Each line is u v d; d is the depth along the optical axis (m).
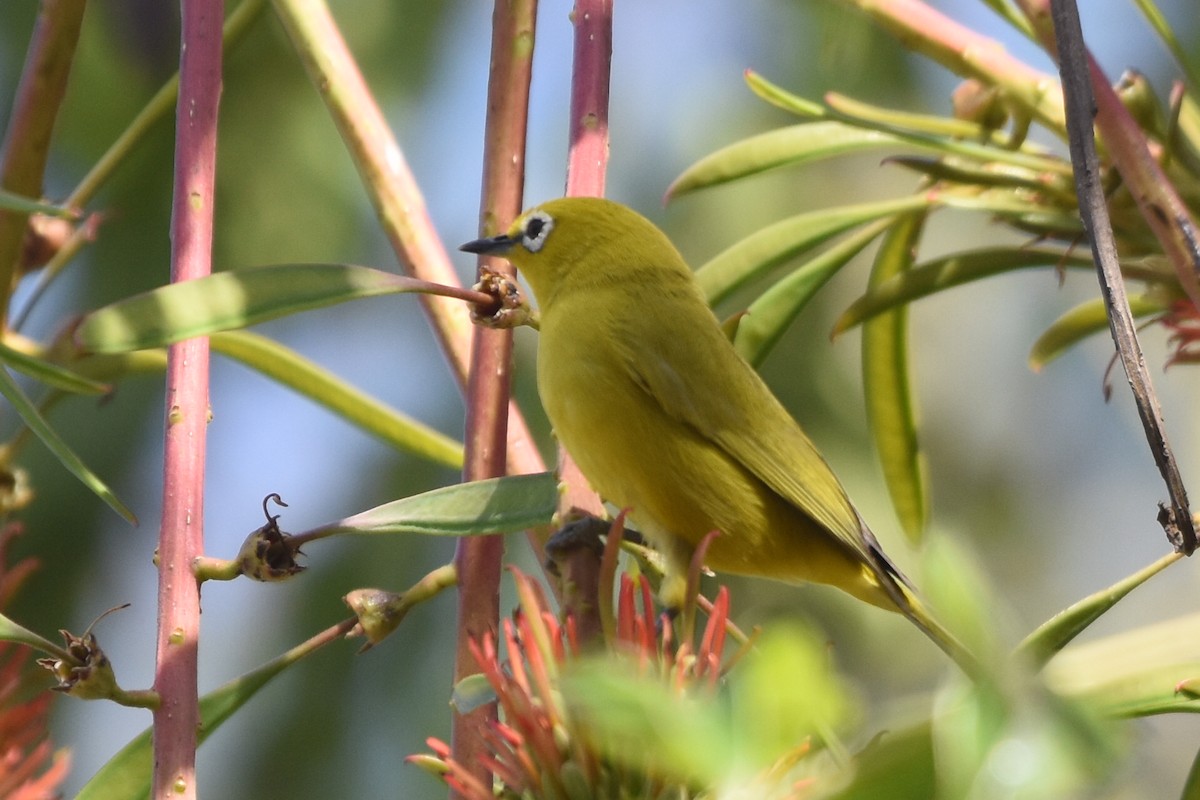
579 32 5.62
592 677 2.42
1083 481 14.73
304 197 10.10
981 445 14.70
